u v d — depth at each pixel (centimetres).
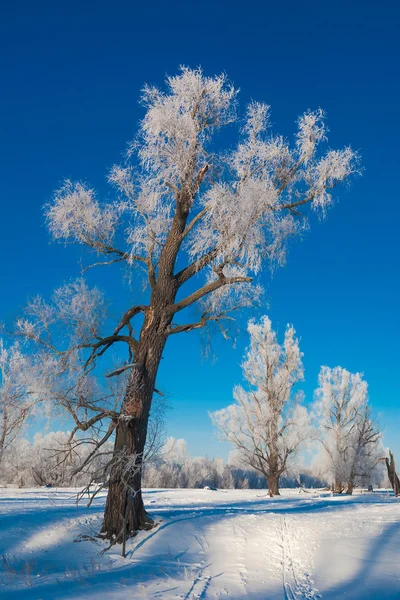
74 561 1091
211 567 1030
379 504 2008
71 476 1285
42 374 1309
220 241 1218
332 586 891
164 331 1362
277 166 1344
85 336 1397
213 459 8275
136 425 1293
